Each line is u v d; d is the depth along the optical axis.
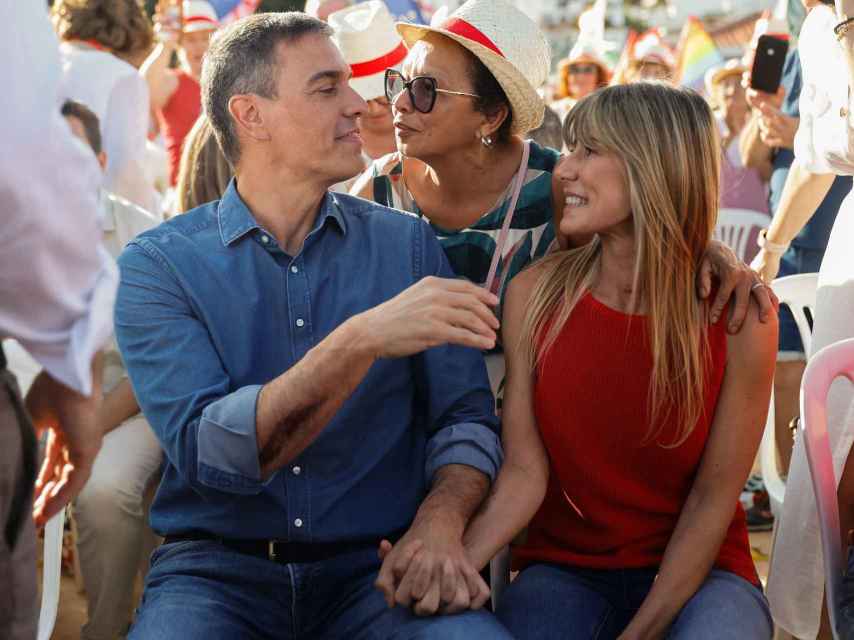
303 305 2.38
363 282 2.44
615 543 2.46
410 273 2.46
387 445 2.39
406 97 2.76
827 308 3.05
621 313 2.41
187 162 3.38
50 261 1.60
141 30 4.61
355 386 2.11
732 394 2.40
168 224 2.44
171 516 2.38
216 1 6.74
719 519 2.37
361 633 2.24
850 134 2.89
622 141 2.35
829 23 3.04
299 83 2.34
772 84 4.35
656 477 2.43
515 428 2.49
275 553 2.32
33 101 1.52
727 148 6.46
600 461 2.44
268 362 2.36
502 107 2.79
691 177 2.37
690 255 2.38
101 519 3.10
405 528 2.40
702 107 2.39
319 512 2.32
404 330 2.04
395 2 6.06
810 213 3.45
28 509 1.75
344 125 2.39
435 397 2.44
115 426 3.26
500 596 2.72
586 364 2.41
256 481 2.17
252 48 2.36
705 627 2.22
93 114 3.40
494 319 2.07
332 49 2.39
